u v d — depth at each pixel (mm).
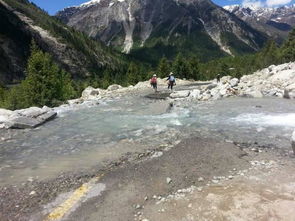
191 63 101000
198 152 12656
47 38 188250
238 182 9945
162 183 10328
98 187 10383
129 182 10578
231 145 13531
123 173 11352
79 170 12312
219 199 8797
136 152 14102
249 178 10227
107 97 35000
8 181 11570
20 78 149500
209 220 7898
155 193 9719
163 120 20656
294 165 11328
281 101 25422
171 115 22203
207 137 15758
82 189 10312
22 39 170750
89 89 42219
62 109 27484
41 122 21516
